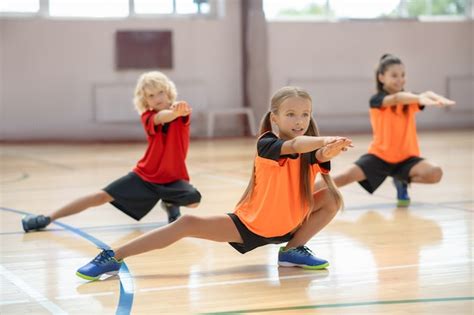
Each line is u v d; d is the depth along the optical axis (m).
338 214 7.00
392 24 19.86
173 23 18.73
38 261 5.30
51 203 8.13
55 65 18.09
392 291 4.30
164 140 6.37
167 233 4.71
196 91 18.84
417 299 4.11
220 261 5.20
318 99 19.47
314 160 4.69
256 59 18.80
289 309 3.97
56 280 4.73
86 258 5.39
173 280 4.68
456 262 5.00
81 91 18.27
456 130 18.89
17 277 4.83
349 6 19.80
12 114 17.94
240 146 15.56
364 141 16.08
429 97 6.89
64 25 18.09
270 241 4.82
